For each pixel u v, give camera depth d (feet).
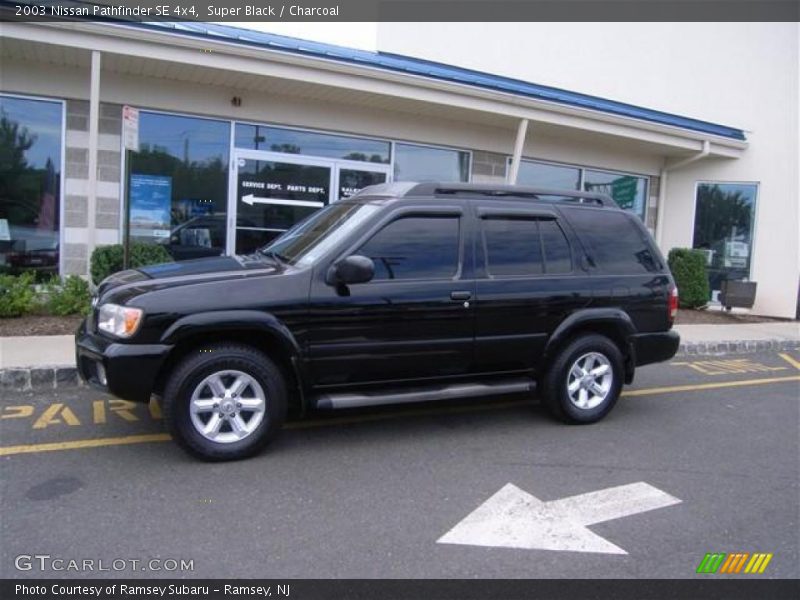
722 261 47.96
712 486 15.15
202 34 27.94
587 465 16.20
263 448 15.93
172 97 32.32
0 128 29.86
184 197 33.37
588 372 19.36
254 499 13.60
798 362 31.35
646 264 20.34
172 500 13.41
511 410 20.76
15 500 13.19
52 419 17.95
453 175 40.27
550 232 19.02
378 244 16.72
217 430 15.30
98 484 14.05
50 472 14.57
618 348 20.12
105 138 31.45
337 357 16.17
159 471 14.82
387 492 14.19
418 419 19.48
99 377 15.30
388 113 37.37
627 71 47.42
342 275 15.53
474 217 17.95
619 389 19.80
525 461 16.33
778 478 15.78
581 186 45.34
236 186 34.35
